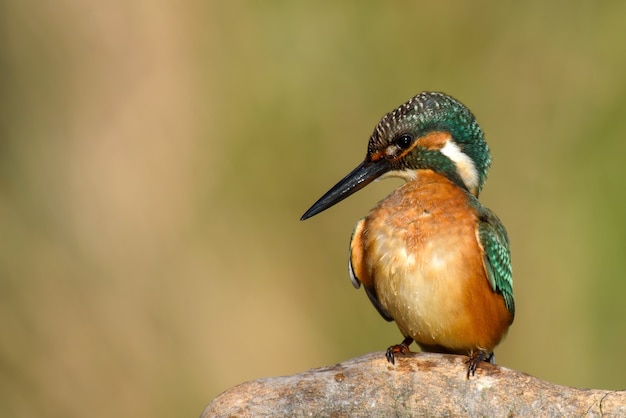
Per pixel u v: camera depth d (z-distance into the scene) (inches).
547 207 580.1
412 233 283.0
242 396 263.0
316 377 267.1
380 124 315.6
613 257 568.7
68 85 596.1
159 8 597.3
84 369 548.7
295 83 585.9
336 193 317.7
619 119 580.1
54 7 609.6
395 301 287.7
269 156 580.7
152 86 596.1
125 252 574.6
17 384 542.0
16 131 590.2
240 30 595.2
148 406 550.0
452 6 584.1
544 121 586.9
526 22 587.2
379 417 264.1
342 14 585.3
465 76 585.0
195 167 586.2
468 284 281.1
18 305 553.0
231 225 575.5
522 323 570.6
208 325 559.8
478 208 293.0
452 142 311.1
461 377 267.0
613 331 562.6
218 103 590.9
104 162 588.7
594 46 585.9
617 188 573.6
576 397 258.2
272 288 563.8
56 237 572.1
